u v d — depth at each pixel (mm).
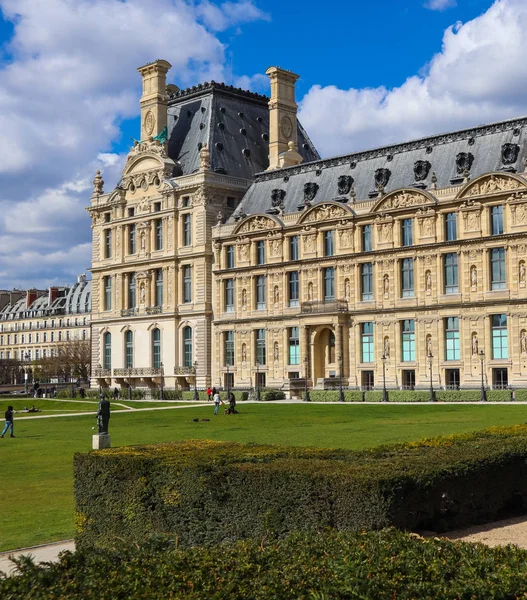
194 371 146000
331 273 127688
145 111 157750
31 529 33938
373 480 24438
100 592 17391
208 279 145750
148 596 16984
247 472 27062
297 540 20203
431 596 16422
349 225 124250
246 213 141125
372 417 75875
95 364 166375
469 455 28938
